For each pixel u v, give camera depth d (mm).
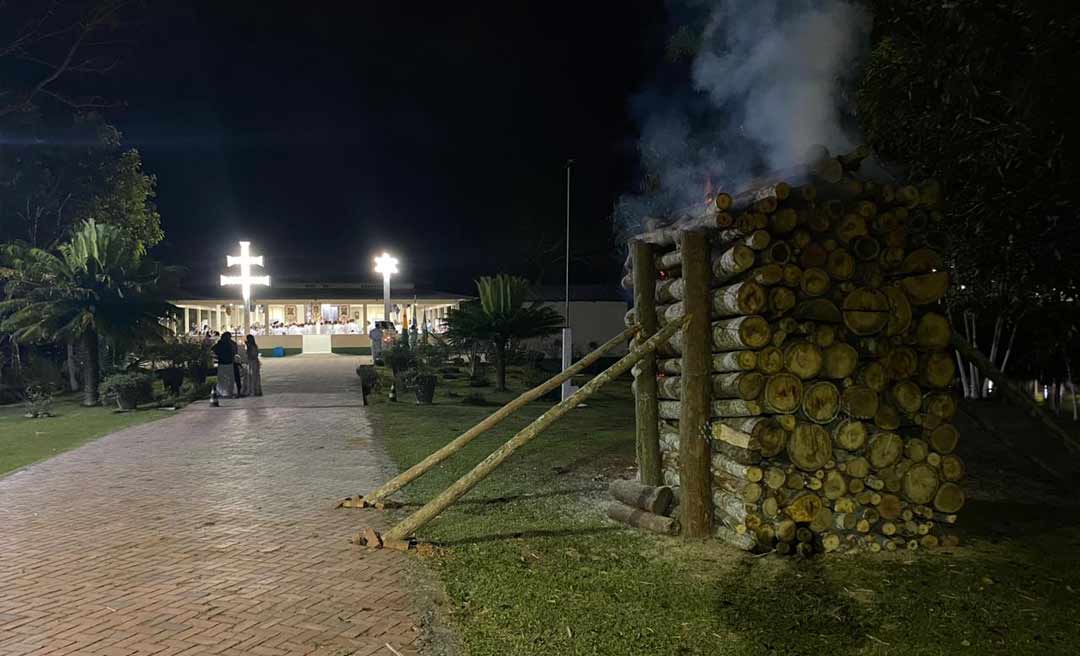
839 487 5738
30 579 5371
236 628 4508
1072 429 11359
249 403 17469
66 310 19609
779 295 5625
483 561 5617
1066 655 4047
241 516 7090
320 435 12297
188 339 27141
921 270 5930
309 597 4992
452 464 9453
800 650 4125
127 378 18156
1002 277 7906
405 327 33281
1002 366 13883
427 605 4828
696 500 6133
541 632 4375
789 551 5668
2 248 21875
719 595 4906
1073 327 11203
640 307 6980
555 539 6180
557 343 31734
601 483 8320
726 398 5992
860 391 5758
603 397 18688
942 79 6699
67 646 4277
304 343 40000
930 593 4906
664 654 4090
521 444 6238
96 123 27578
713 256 6172
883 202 5891
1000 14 6109
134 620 4637
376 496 7379
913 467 5836
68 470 9477
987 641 4211
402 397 18922
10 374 22969
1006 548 5844
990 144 6391
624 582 5152
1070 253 7129
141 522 6910
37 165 26797
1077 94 5660
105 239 20438
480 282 21609
